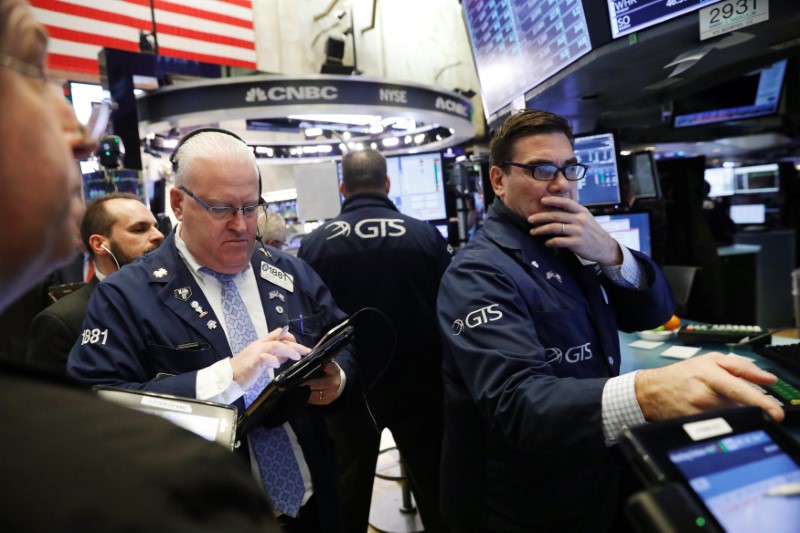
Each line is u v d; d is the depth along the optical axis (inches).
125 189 93.7
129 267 45.6
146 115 132.4
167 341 42.1
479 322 38.7
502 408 34.5
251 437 43.3
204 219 42.2
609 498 41.3
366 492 73.5
